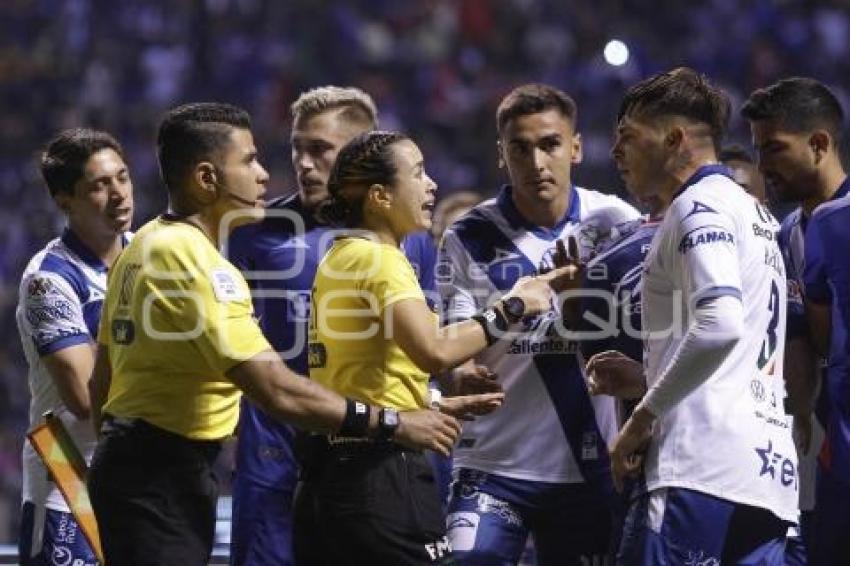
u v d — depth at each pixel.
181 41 63.47
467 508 19.56
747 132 59.94
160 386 15.87
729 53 64.44
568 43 64.56
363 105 19.69
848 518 17.31
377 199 16.77
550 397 19.45
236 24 64.25
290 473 19.39
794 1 65.81
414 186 16.84
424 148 60.84
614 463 16.12
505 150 19.59
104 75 62.19
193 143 16.36
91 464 16.22
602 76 63.09
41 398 20.27
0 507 41.53
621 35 64.75
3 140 59.19
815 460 18.86
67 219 20.36
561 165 19.50
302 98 19.73
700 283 15.46
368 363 16.47
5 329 48.62
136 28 63.69
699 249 15.56
